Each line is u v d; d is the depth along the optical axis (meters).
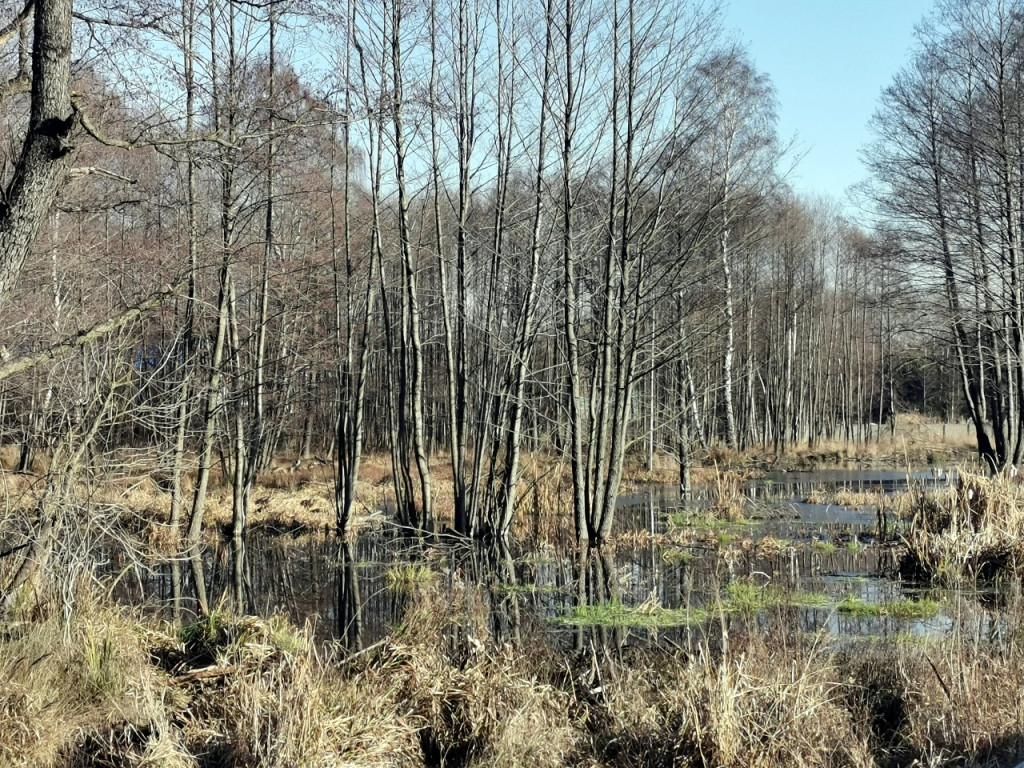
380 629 10.28
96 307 12.83
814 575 13.25
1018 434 25.81
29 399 10.61
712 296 22.61
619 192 17.20
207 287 18.42
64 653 6.75
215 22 14.12
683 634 9.62
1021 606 9.73
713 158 20.50
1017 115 23.33
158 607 10.43
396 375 28.25
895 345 47.47
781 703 6.02
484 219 22.56
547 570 14.22
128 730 5.99
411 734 6.20
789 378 42.16
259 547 16.92
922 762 5.87
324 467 29.12
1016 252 24.55
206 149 11.54
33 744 5.69
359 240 25.48
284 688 6.06
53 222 12.59
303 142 16.09
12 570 8.23
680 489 24.02
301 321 25.19
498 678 6.75
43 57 6.76
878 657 7.73
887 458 36.00
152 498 19.52
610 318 16.00
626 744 6.16
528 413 20.56
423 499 17.28
